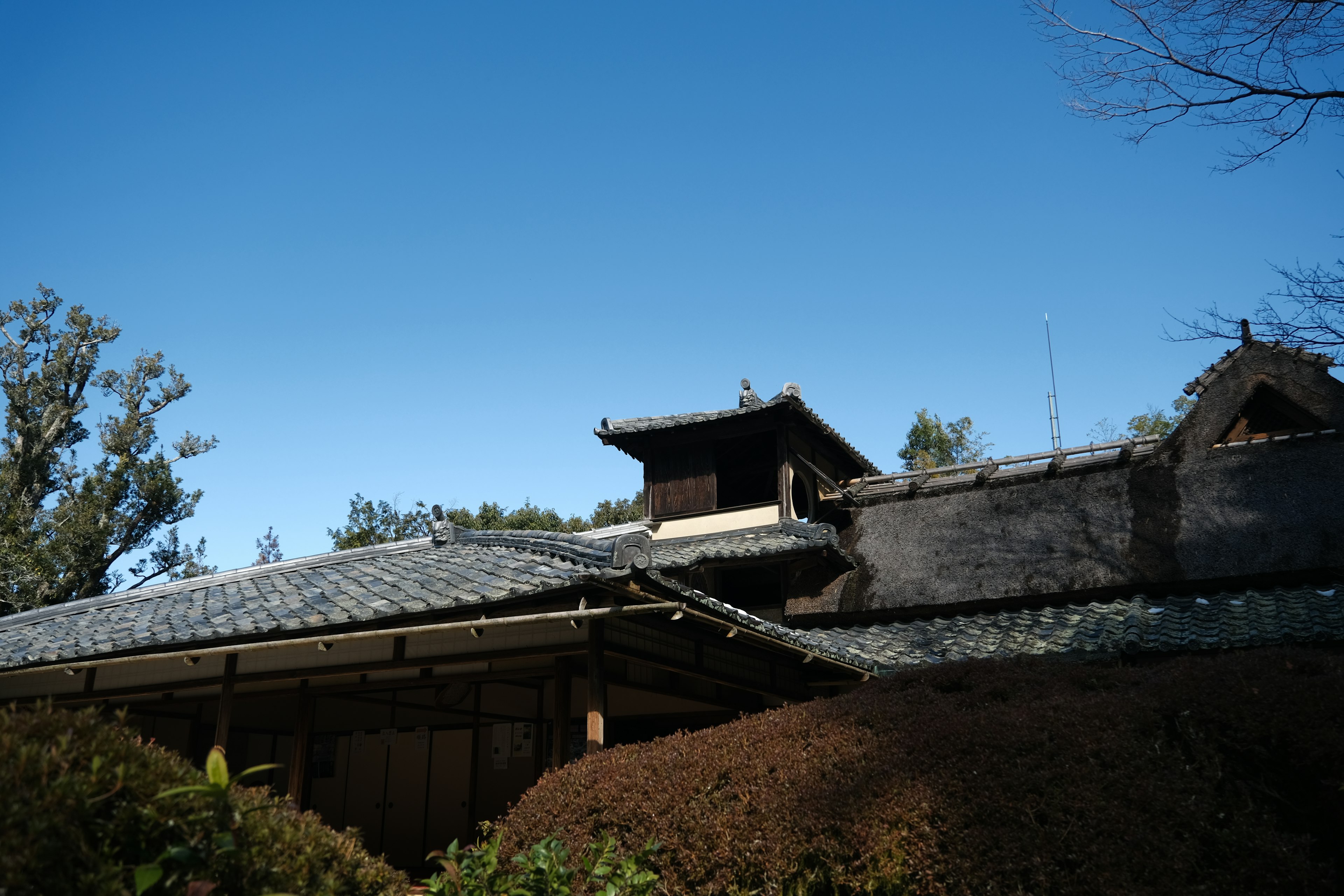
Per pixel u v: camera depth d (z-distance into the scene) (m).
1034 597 13.92
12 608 26.28
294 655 9.38
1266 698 5.25
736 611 8.62
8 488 30.08
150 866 2.77
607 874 5.21
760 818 5.51
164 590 12.38
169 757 3.31
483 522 34.31
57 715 3.07
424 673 9.19
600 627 7.93
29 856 2.51
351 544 33.03
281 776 12.98
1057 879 4.57
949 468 16.38
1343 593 11.39
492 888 4.71
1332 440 13.51
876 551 15.69
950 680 6.82
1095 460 15.06
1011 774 5.07
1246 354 14.67
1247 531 13.17
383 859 3.95
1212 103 8.89
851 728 6.10
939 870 4.78
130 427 32.25
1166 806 4.73
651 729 10.42
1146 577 13.35
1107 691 6.17
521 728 10.66
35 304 32.12
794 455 16.92
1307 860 4.45
